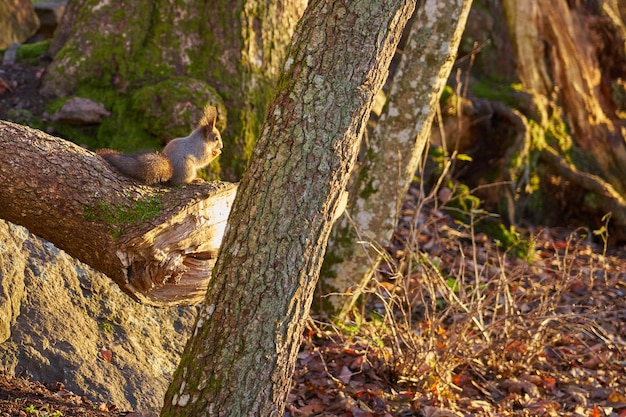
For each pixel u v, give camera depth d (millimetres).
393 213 7098
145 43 7934
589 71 12469
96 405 4969
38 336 5164
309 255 3740
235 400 3701
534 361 6980
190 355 3793
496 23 12281
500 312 8031
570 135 12055
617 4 14820
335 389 6070
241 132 7711
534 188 11234
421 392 6266
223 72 7836
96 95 7762
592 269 8445
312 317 7148
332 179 3725
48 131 7574
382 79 3799
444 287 7004
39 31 11516
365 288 7844
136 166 4219
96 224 3986
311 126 3666
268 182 3688
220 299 3725
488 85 12023
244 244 3693
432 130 10906
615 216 11219
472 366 6621
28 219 3990
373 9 3670
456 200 10383
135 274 4176
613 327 8320
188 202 4152
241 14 7887
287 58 3775
